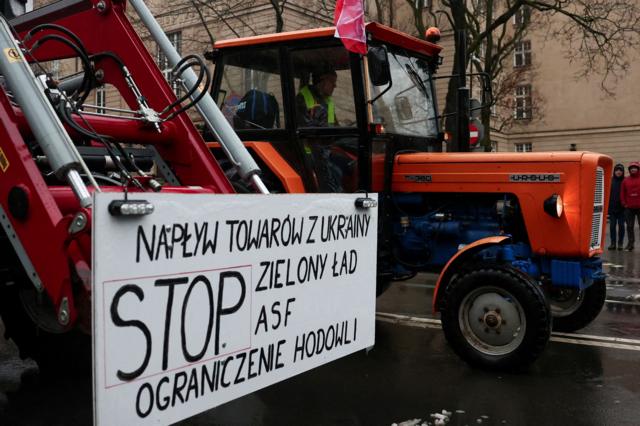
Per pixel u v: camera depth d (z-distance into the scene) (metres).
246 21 17.73
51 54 4.28
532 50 33.03
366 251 3.07
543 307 4.37
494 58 18.42
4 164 2.78
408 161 5.43
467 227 5.34
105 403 1.92
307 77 5.49
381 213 5.33
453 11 15.11
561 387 4.27
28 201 2.67
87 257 2.46
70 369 4.06
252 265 2.41
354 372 4.58
